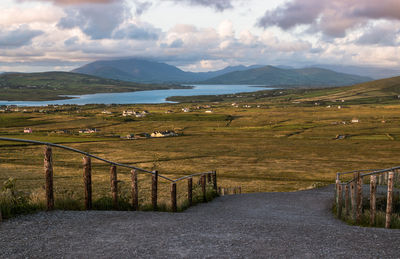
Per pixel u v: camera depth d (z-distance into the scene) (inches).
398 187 900.6
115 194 428.8
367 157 4190.5
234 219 385.4
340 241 275.7
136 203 454.3
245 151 4825.3
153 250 235.8
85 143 5664.4
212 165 3737.7
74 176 2664.9
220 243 259.0
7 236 253.3
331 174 3073.3
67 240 251.0
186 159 4210.1
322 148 4977.9
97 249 233.6
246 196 919.0
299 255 234.8
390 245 266.5
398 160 3954.2
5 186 345.4
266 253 237.6
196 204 678.5
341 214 518.6
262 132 6958.7
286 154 4510.3
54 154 4217.5
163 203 542.6
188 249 241.1
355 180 463.2
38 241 245.4
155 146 5403.5
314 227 336.5
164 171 3336.6
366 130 6879.9
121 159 4192.9
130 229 292.5
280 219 447.2
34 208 338.3
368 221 442.9
